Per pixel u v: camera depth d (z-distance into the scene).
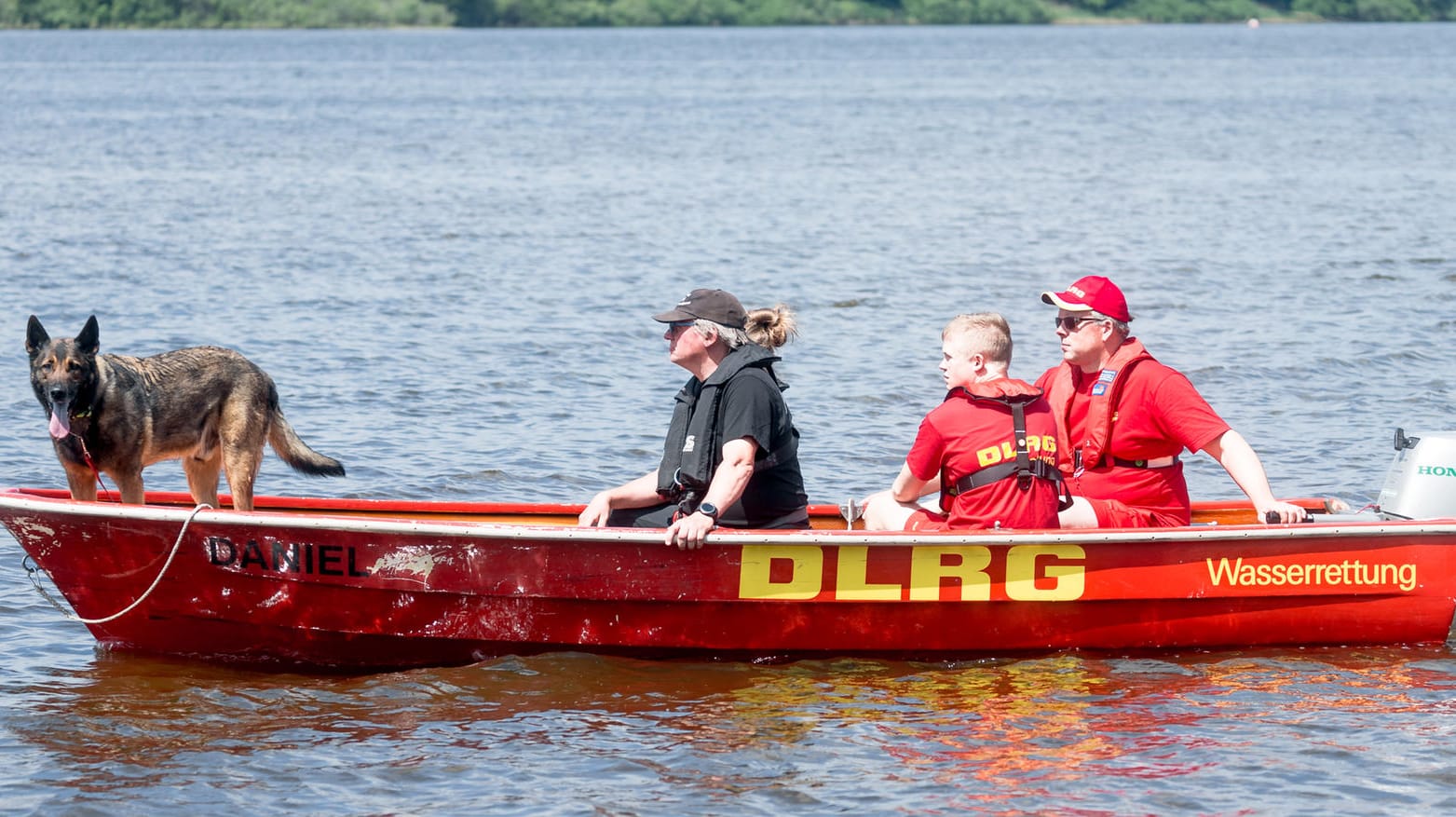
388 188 49.94
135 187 49.16
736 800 9.39
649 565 11.42
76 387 12.12
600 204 45.44
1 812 9.24
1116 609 11.78
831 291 29.75
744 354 11.54
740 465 11.26
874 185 50.84
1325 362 22.62
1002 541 11.46
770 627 11.66
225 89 109.75
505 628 11.66
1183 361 22.88
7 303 27.56
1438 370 22.27
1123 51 178.12
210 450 13.38
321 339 24.58
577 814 9.23
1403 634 12.02
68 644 12.08
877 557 11.48
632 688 11.26
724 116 87.00
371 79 125.31
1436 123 78.62
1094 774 9.70
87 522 11.31
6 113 86.19
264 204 44.81
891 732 10.41
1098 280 12.02
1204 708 10.79
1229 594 11.79
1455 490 12.40
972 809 9.25
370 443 18.47
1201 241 36.50
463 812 9.27
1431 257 33.16
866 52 176.62
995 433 11.59
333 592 11.50
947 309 27.77
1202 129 76.19
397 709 10.88
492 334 25.19
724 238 37.66
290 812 9.28
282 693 11.19
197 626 11.80
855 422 19.50
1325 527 11.66
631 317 26.88
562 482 17.12
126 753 10.10
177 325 25.67
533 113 89.50
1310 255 33.81
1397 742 10.16
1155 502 12.09
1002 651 11.86
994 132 74.94
